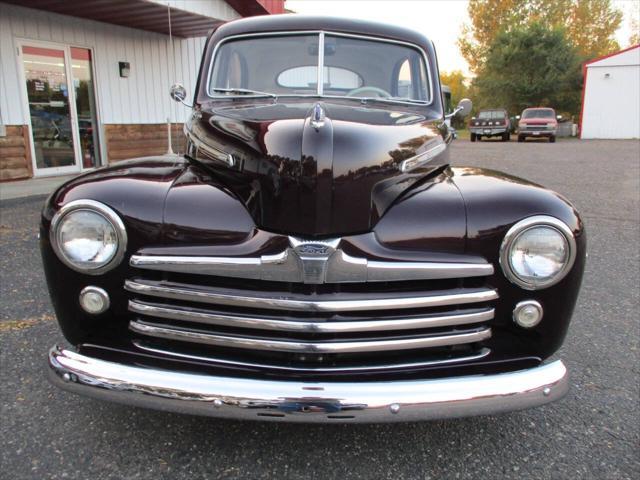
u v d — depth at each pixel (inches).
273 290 81.4
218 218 85.2
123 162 102.7
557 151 797.9
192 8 409.1
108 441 93.5
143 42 437.7
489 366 84.2
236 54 134.5
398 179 91.3
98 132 412.2
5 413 100.3
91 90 404.8
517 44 1421.0
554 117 1115.3
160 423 99.4
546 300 86.0
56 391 108.2
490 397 77.7
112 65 415.2
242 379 76.9
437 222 85.3
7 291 159.5
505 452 93.1
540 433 98.7
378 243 83.2
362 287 82.0
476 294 82.1
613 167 553.0
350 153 86.8
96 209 83.0
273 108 112.7
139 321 84.9
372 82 133.6
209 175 96.7
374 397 75.3
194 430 97.7
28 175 362.3
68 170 391.2
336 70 132.0
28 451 89.9
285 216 82.7
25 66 355.6
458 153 748.0
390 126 103.3
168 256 81.5
